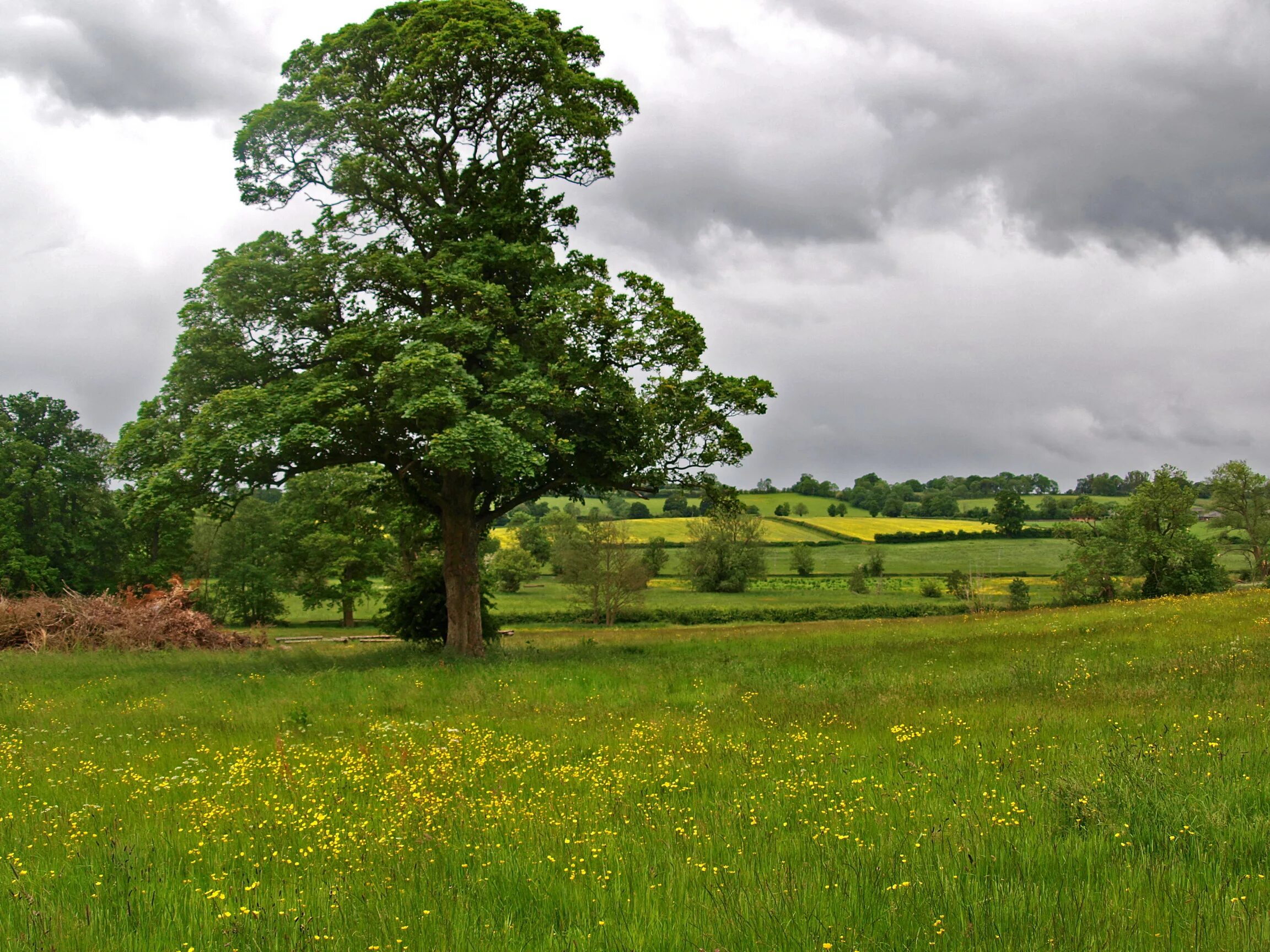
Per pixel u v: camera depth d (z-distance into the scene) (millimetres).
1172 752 9438
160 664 26125
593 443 27641
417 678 21531
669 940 5434
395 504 32906
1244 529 79750
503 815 8727
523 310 27000
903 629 34656
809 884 6168
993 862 6594
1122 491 170750
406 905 6195
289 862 7441
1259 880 5914
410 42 26891
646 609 75312
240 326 26922
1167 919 5324
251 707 17359
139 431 26531
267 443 24062
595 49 29547
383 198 28453
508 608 78562
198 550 70125
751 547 95000
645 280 27094
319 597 68750
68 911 6152
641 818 8430
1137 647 21156
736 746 11906
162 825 8656
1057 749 10328
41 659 27953
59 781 10898
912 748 11211
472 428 23094
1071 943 5098
